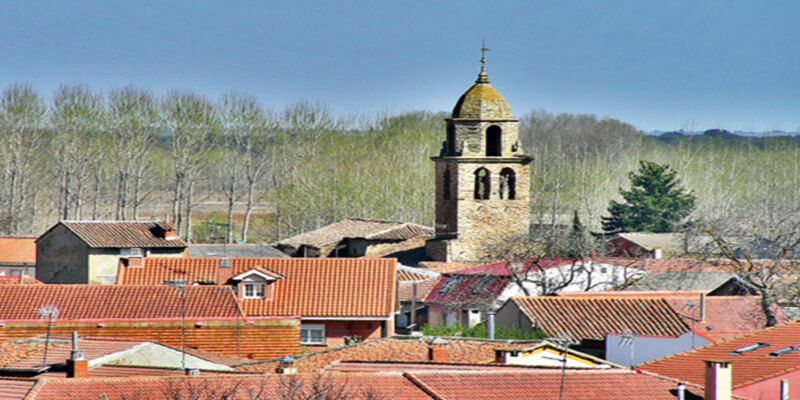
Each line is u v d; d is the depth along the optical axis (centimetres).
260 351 19850
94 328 19438
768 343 15575
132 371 13500
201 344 19638
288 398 11012
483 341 16850
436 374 11869
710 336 19512
